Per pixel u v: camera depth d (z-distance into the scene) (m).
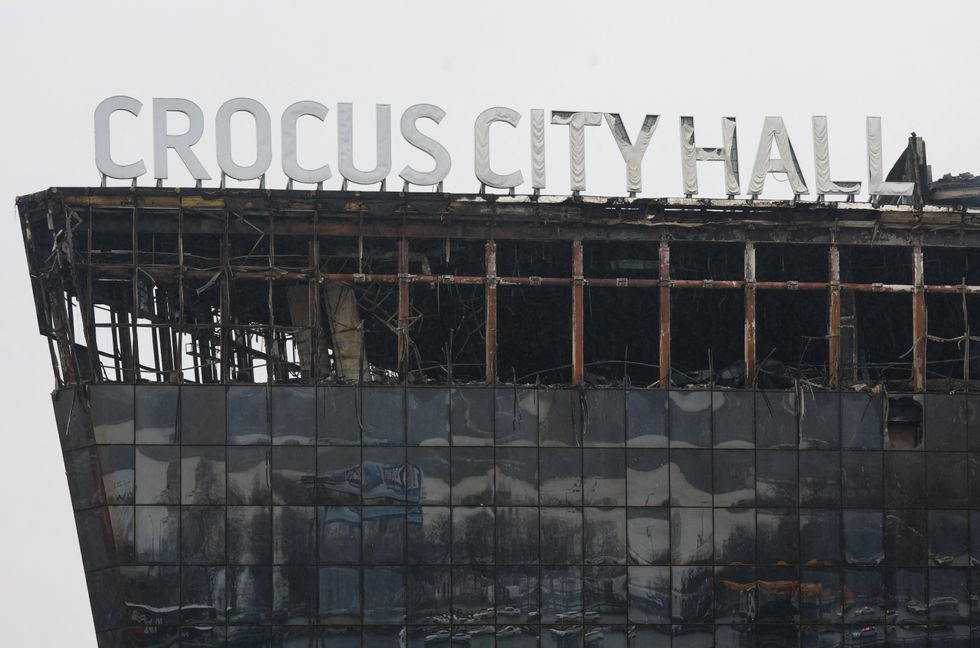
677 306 147.62
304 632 120.81
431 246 134.12
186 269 124.56
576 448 123.88
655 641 122.81
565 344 154.25
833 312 129.50
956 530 126.06
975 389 132.62
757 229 129.75
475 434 123.31
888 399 126.81
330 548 121.56
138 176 125.75
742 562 124.12
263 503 121.56
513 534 122.81
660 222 128.75
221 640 120.25
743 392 125.62
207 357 141.75
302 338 129.12
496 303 138.88
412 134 128.50
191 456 121.56
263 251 133.38
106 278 126.81
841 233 130.50
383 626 121.25
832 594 124.56
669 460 124.44
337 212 126.50
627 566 123.25
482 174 128.25
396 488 122.44
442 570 122.12
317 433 122.44
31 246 126.06
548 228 128.00
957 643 125.06
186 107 127.38
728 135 131.38
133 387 121.81
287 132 127.62
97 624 120.50
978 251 137.38
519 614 122.12
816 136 132.25
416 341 153.00
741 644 123.44
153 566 120.62
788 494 125.00
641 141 130.50
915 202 145.88
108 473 121.06
